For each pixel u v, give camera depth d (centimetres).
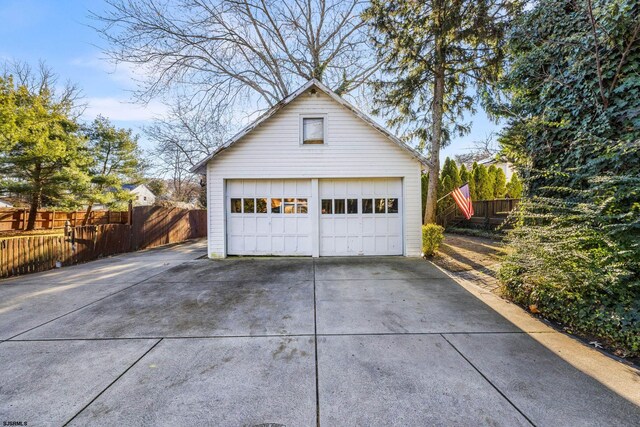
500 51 959
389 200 854
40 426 203
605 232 366
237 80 1405
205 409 219
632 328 302
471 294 502
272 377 259
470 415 211
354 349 310
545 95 489
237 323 383
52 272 691
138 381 255
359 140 841
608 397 229
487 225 1254
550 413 212
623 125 394
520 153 539
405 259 808
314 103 843
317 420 207
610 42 400
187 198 2645
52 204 1386
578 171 435
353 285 561
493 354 297
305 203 855
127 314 419
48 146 1148
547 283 385
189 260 828
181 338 340
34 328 370
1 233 1375
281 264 757
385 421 205
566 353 298
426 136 1235
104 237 916
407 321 386
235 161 845
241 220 863
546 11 486
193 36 1268
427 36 1047
